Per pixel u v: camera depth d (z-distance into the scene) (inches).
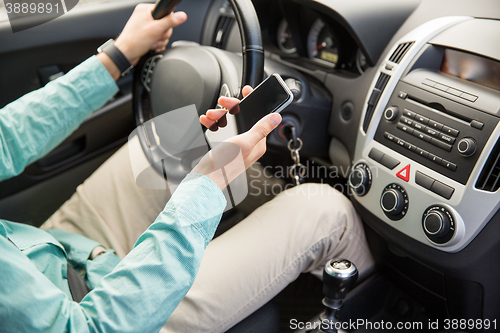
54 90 31.2
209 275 29.9
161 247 19.9
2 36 43.2
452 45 30.6
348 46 40.7
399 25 36.0
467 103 28.0
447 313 35.7
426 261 30.7
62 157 49.6
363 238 37.2
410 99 31.4
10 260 18.6
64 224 37.2
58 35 46.1
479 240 27.6
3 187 45.8
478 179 26.8
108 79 33.9
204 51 35.2
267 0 46.6
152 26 34.5
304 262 33.4
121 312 19.1
